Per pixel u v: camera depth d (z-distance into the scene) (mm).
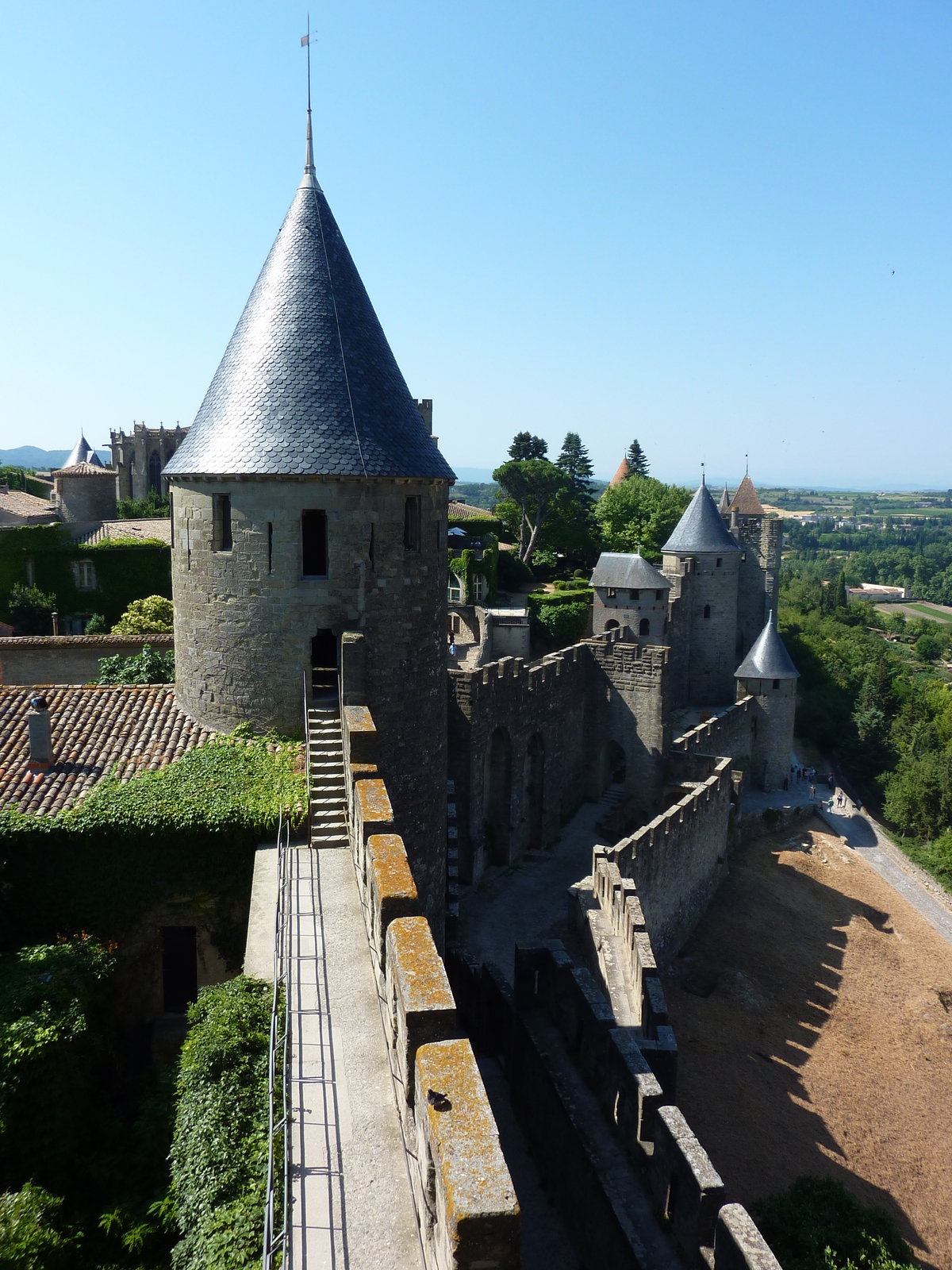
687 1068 29812
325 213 22125
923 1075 32719
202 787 18422
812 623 116625
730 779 47125
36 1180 13789
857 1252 19438
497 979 24812
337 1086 10641
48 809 18141
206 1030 12414
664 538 99312
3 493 77250
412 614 21656
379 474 20000
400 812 22047
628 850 31891
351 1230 8617
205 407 21062
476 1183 6738
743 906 43781
